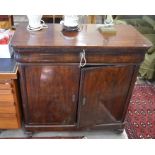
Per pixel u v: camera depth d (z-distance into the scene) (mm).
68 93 1576
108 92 1604
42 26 1656
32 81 1501
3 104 1588
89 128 1790
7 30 1815
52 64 1426
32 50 1344
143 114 2117
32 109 1639
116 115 1770
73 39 1452
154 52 2574
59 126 1746
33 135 1810
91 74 1483
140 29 2979
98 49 1377
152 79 2691
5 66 1528
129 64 1492
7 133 1821
